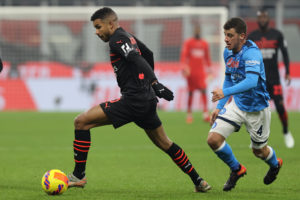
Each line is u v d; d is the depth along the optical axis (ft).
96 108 63.26
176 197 62.49
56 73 223.10
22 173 83.30
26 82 222.69
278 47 113.91
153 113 63.57
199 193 65.57
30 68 223.51
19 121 181.16
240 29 62.03
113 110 62.69
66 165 91.97
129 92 62.54
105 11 62.75
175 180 76.74
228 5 251.60
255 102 64.64
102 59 223.10
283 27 260.21
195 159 97.86
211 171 85.20
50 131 151.94
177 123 172.76
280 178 77.30
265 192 66.13
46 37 226.58
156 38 224.94
